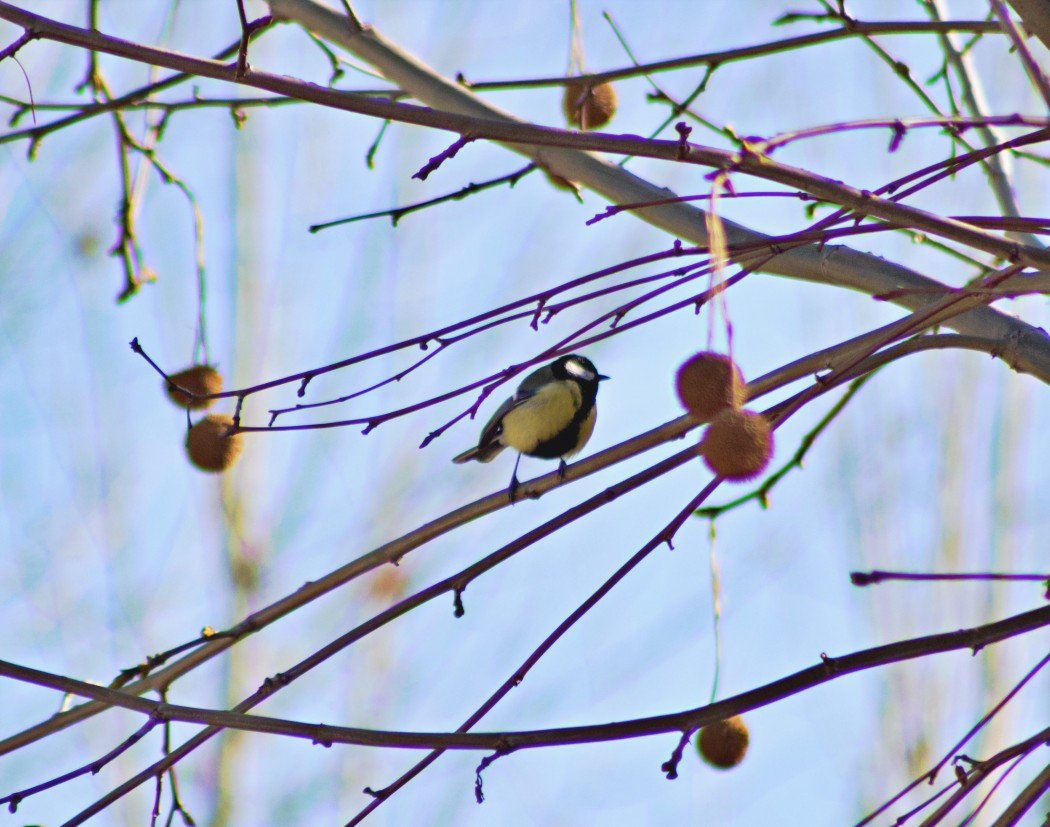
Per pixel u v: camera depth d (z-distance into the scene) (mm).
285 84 6328
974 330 8258
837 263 8688
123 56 6402
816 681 6559
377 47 9773
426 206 8820
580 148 6090
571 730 6777
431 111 6293
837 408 8711
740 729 7746
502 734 6801
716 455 5621
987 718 6562
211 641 8344
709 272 6703
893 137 5352
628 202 9281
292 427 7574
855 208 5934
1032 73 5031
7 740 7887
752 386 7777
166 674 8359
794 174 5836
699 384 5758
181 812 7543
